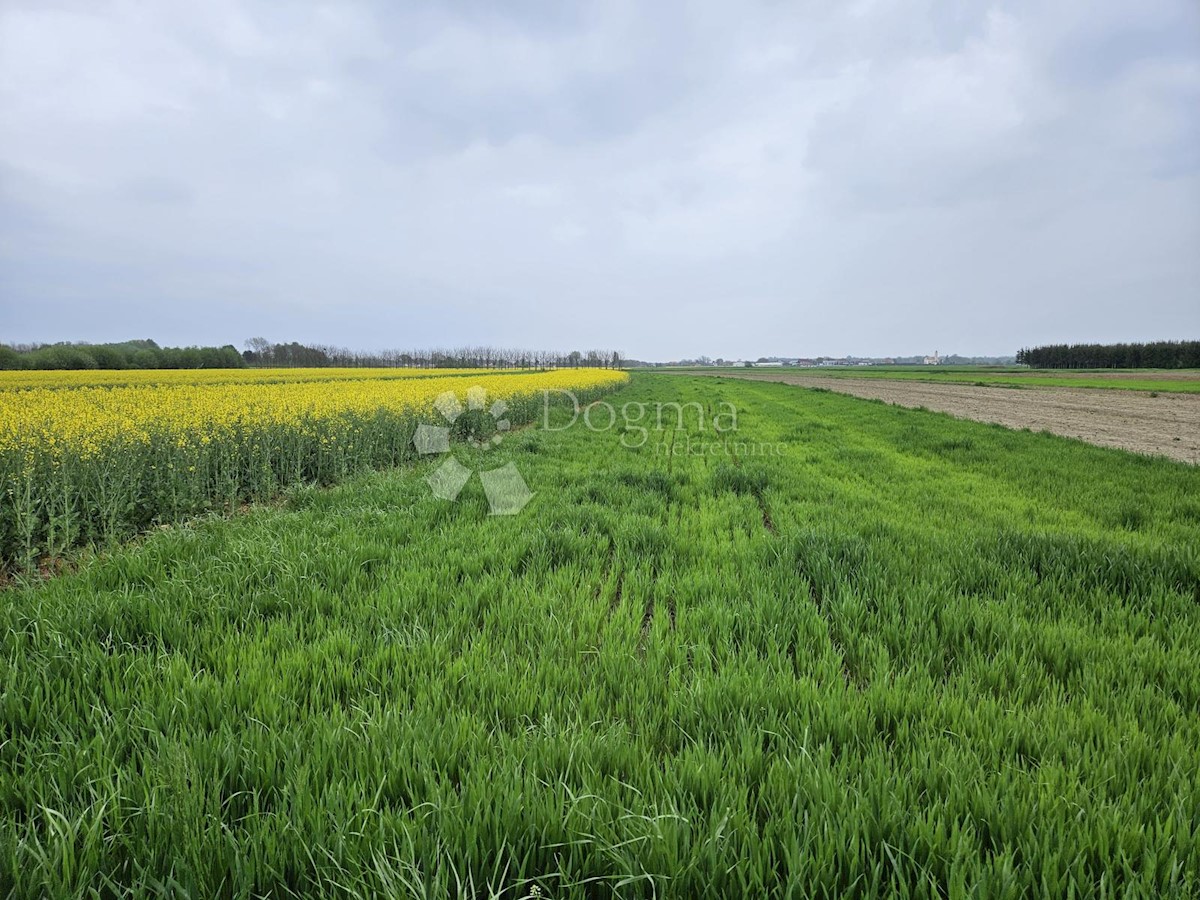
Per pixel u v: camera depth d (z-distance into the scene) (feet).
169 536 14.53
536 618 10.42
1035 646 9.23
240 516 20.11
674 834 4.99
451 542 15.28
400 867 4.76
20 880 4.55
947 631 9.90
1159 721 7.20
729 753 6.39
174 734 6.54
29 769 5.83
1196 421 60.18
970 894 4.44
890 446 38.91
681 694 7.72
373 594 11.38
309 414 32.99
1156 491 23.36
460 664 8.41
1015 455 33.17
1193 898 4.60
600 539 15.85
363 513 18.11
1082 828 5.20
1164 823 5.38
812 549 14.14
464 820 5.24
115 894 4.62
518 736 6.72
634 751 6.39
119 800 5.50
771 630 9.92
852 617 10.58
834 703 7.30
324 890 4.70
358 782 5.78
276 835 5.07
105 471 19.21
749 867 4.77
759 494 23.88
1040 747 6.59
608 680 8.38
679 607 10.98
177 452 23.26
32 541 17.31
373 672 8.26
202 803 5.45
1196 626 9.86
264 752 6.21
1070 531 16.71
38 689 7.15
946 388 130.11
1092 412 70.74
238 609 10.48
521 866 4.83
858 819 5.22
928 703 7.47
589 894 4.84
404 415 38.32
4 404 33.14
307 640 9.60
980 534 16.38
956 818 5.20
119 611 9.89
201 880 4.62
